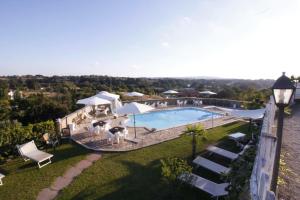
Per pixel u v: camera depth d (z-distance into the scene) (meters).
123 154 10.50
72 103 24.95
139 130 14.66
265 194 3.23
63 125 14.20
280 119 3.61
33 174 8.71
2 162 9.84
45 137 11.55
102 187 7.62
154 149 11.04
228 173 7.04
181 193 7.19
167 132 14.02
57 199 6.99
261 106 15.26
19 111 25.19
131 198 6.96
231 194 5.80
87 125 15.98
